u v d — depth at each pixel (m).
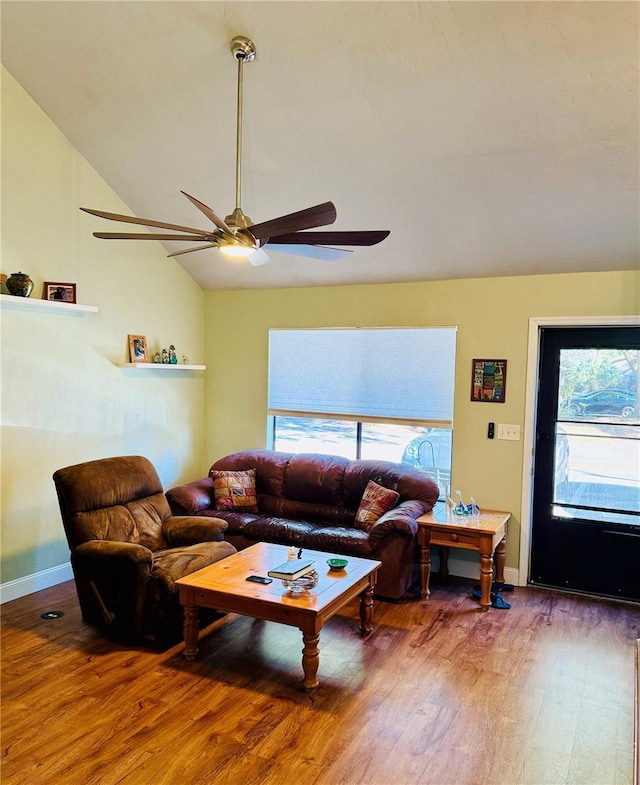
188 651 3.27
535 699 2.94
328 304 5.25
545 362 4.52
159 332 5.32
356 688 3.01
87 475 3.78
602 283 4.20
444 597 4.25
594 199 3.61
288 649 3.43
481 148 3.42
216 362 5.87
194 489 4.84
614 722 2.76
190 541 4.01
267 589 3.13
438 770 2.40
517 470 4.52
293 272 5.17
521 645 3.51
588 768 2.43
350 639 3.56
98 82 3.71
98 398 4.70
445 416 4.77
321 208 2.35
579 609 4.09
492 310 4.56
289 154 3.83
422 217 4.10
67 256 4.40
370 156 3.69
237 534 4.59
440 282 4.74
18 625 3.69
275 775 2.36
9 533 4.04
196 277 5.68
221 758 2.45
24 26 3.45
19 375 4.07
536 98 3.03
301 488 4.90
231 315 5.75
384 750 2.52
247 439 5.75
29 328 4.12
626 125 3.07
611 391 4.34
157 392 5.32
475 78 3.00
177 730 2.63
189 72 3.42
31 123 4.07
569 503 4.49
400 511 4.23
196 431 5.87
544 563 4.56
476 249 4.29
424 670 3.20
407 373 4.91
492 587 4.41
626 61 2.74
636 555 4.28
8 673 3.11
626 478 4.31
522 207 3.80
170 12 3.07
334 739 2.59
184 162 4.17
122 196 4.73
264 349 5.60
